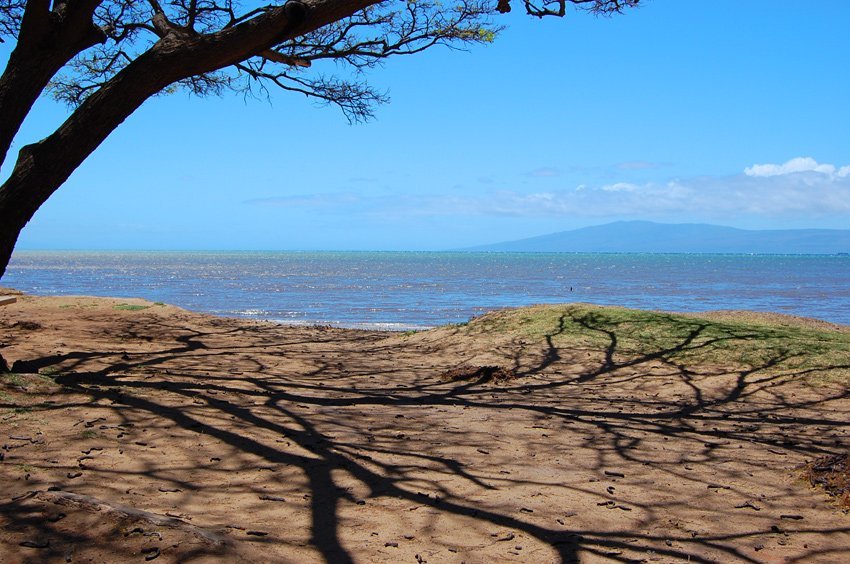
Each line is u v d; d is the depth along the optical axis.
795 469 5.65
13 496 4.07
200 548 3.35
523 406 8.07
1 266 6.76
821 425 7.35
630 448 6.29
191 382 8.33
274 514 4.30
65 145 6.77
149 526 3.47
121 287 49.69
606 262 185.12
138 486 4.59
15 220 6.68
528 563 3.78
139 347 11.35
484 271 101.12
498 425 7.09
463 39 10.78
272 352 11.91
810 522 4.49
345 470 5.30
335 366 10.78
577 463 5.78
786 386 9.04
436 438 6.47
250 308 32.16
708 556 3.94
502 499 4.80
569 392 9.00
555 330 12.26
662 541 4.14
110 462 5.02
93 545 3.32
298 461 5.46
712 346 10.80
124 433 5.76
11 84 6.83
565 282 65.25
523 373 10.13
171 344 12.04
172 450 5.46
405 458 5.72
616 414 7.73
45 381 6.93
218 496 4.57
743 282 68.50
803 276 87.38
